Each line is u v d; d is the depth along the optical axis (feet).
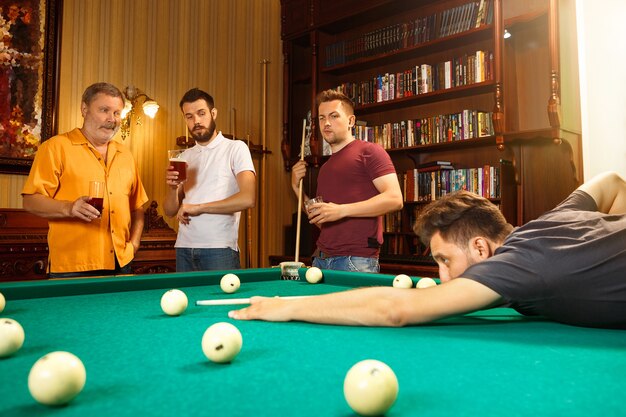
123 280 6.10
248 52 16.99
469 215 4.35
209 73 15.99
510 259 3.75
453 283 3.76
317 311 4.08
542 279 3.66
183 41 15.47
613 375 2.65
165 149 14.90
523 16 11.77
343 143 9.15
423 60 14.69
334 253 8.78
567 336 3.64
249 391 2.40
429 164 13.84
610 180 5.31
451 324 4.13
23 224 11.59
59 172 8.55
